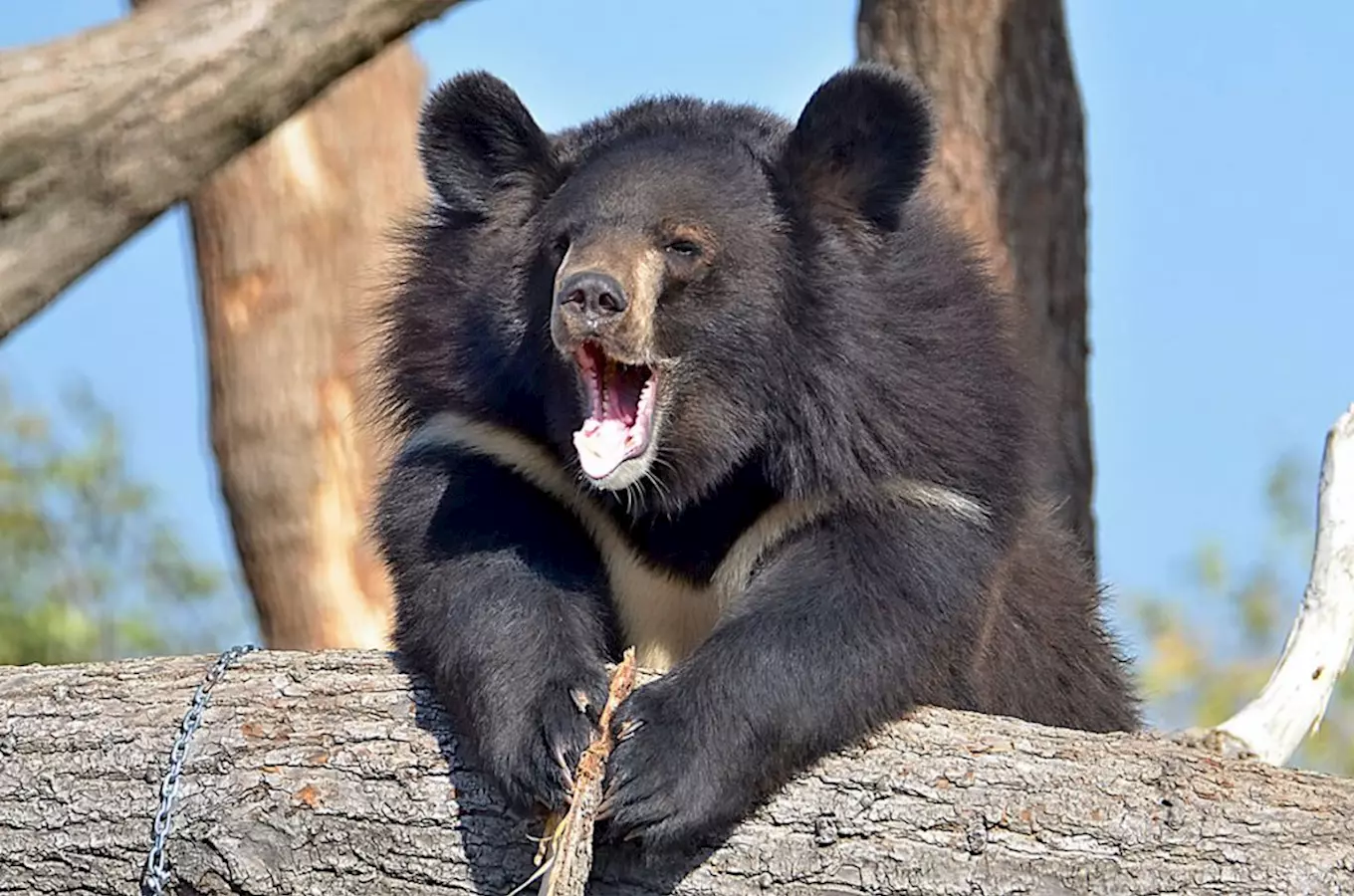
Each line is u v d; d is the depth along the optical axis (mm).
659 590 10969
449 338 10781
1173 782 9180
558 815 9180
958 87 15867
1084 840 9062
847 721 9500
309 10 10633
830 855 9195
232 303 20562
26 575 28125
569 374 10297
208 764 9586
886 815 9227
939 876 9102
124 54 10391
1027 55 16016
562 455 10531
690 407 10461
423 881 9297
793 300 10453
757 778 9297
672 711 9320
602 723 9273
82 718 9867
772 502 10664
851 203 10758
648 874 9219
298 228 20531
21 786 9742
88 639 27609
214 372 20828
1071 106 16328
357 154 20719
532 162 10906
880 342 10484
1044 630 11891
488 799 9328
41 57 10305
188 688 9953
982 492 10523
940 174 15805
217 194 20438
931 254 10898
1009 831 9109
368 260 20375
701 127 10953
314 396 20547
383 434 11328
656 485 10617
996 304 11148
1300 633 13008
